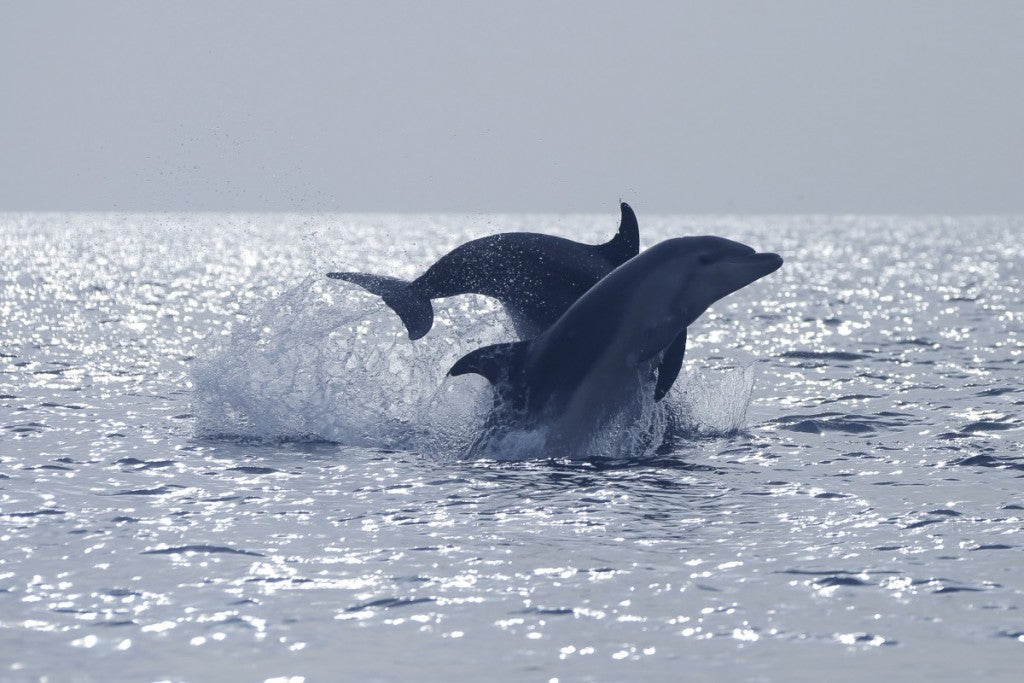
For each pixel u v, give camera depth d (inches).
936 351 3791.8
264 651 1118.4
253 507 1653.5
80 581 1309.1
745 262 2111.2
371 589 1295.5
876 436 2220.7
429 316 2246.6
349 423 2241.6
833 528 1550.2
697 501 1702.8
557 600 1264.8
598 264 2255.2
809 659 1109.1
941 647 1135.6
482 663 1097.4
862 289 7623.0
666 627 1187.9
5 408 2477.9
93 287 7268.7
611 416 2073.1
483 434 2090.3
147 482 1798.7
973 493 1743.4
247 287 7480.3
